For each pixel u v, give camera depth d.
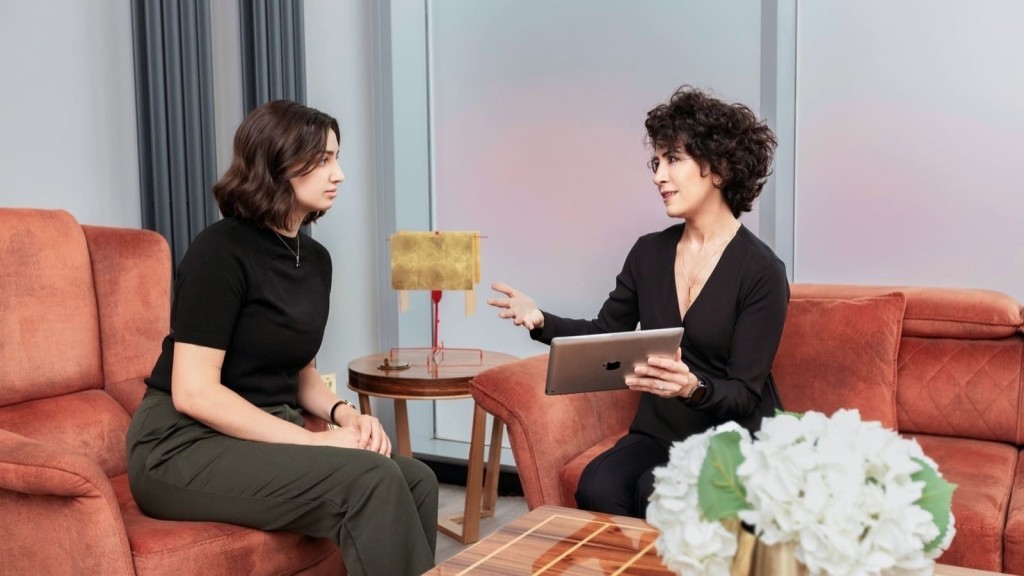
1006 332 2.25
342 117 3.27
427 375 2.57
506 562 1.34
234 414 1.73
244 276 1.80
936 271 2.65
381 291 3.40
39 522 1.53
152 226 2.76
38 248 2.03
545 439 2.03
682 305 2.01
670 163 1.97
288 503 1.66
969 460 2.10
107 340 2.17
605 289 3.18
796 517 0.87
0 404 1.92
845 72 2.73
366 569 1.64
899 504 0.87
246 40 2.99
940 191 2.63
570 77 3.18
